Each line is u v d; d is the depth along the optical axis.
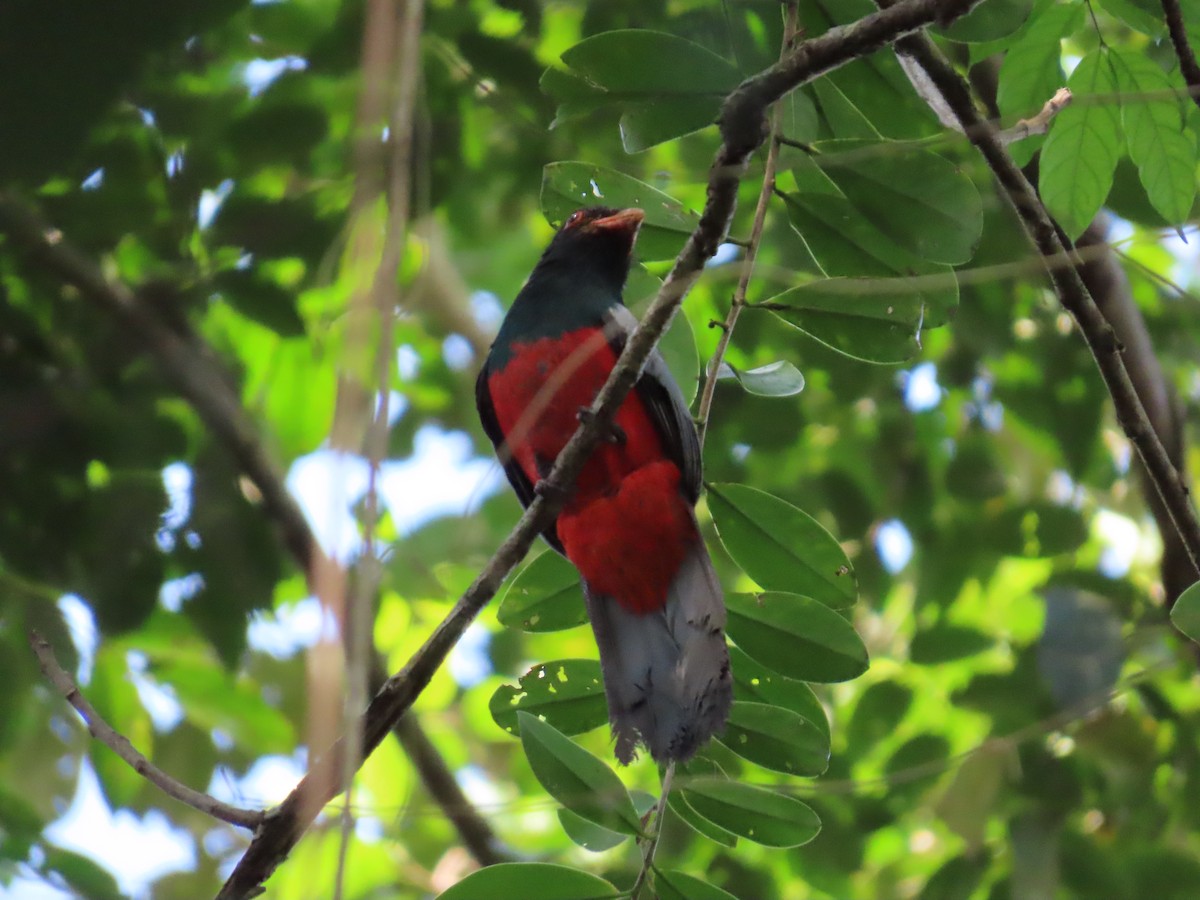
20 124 2.48
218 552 8.41
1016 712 11.52
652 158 12.20
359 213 3.86
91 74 2.49
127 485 7.93
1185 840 12.02
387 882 14.38
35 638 6.74
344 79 9.23
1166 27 7.47
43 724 10.70
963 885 11.26
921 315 7.44
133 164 6.87
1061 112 7.48
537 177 11.51
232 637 8.94
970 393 13.62
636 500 7.83
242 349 11.04
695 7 8.02
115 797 10.81
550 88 7.31
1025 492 14.97
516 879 6.46
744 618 7.45
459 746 15.61
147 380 6.59
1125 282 10.28
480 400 9.48
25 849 9.34
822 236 7.49
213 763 10.91
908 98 7.86
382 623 13.23
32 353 5.90
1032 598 13.80
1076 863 10.98
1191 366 13.53
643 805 7.48
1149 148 7.53
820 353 12.67
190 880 10.72
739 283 7.34
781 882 12.77
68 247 5.84
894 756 11.97
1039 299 12.89
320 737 3.40
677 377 8.18
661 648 7.64
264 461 8.30
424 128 6.20
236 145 8.69
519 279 16.80
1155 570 14.10
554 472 6.95
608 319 8.66
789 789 7.48
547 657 15.47
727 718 6.97
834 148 7.09
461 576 11.98
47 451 6.98
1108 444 14.53
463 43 10.17
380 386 3.82
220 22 2.67
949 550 13.02
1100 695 10.38
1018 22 6.93
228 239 8.00
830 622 7.27
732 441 12.98
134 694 10.80
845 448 13.70
